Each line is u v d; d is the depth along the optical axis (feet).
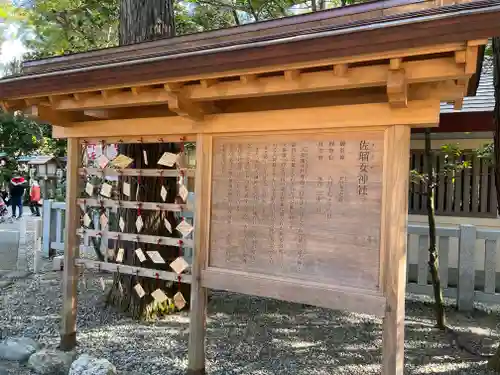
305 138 9.37
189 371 10.58
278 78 8.41
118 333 13.84
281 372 11.28
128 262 15.43
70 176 12.55
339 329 14.87
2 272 21.74
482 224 21.27
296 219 9.45
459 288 17.03
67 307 12.50
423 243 17.42
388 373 8.26
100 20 24.31
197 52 8.16
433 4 7.00
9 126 57.52
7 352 12.15
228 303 17.75
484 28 6.08
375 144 8.61
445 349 13.16
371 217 8.61
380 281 8.45
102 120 12.00
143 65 8.76
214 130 10.22
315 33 7.16
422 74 7.26
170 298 15.94
